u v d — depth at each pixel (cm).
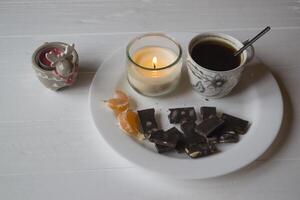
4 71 49
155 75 45
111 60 50
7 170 40
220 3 59
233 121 44
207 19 57
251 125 44
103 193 39
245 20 57
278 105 46
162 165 39
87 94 47
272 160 42
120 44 53
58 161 41
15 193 39
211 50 47
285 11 58
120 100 45
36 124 44
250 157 40
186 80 50
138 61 49
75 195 39
